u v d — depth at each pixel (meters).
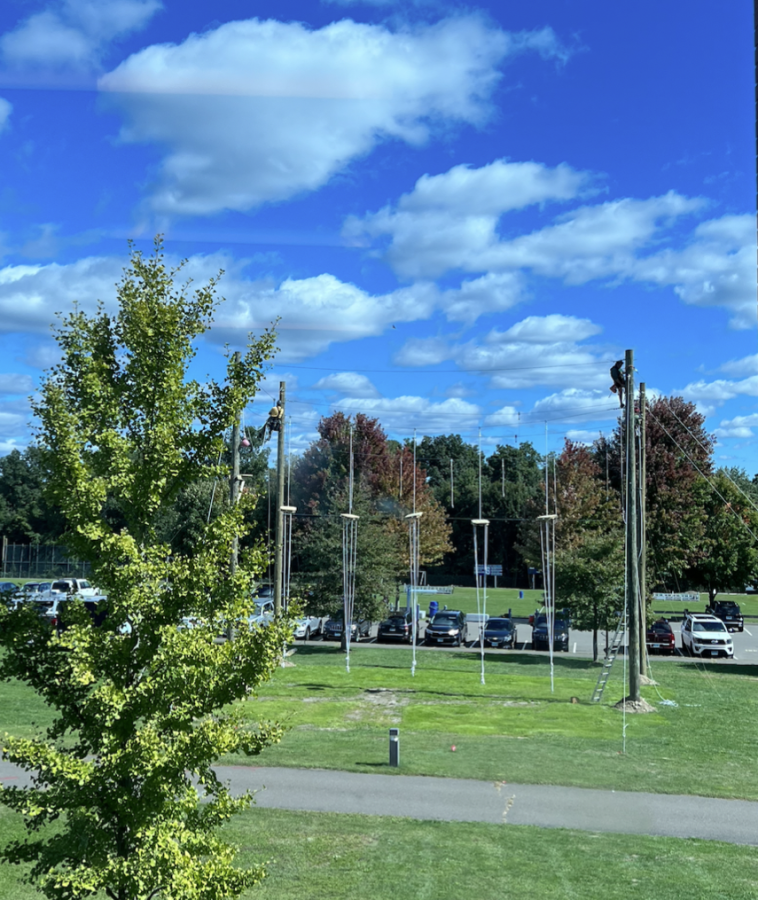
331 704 25.75
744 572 54.78
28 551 77.38
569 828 14.10
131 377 8.32
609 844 13.27
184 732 7.51
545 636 43.38
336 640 46.00
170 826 7.25
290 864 12.09
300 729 21.84
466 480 94.38
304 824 13.97
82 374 8.12
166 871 7.00
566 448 54.34
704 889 11.35
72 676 7.23
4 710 23.41
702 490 54.78
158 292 8.43
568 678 32.09
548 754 19.34
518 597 76.06
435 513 61.88
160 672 7.64
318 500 59.50
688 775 17.77
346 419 63.72
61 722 7.73
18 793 7.39
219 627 8.04
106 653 7.55
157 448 8.03
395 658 37.56
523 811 15.01
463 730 22.02
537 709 25.44
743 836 13.91
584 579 36.53
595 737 21.42
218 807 8.01
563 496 50.56
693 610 64.19
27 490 90.31
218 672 7.77
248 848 12.74
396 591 47.41
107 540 7.59
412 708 25.23
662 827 14.28
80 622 7.73
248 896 10.87
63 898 7.10
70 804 7.15
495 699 27.14
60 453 7.71
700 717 24.70
